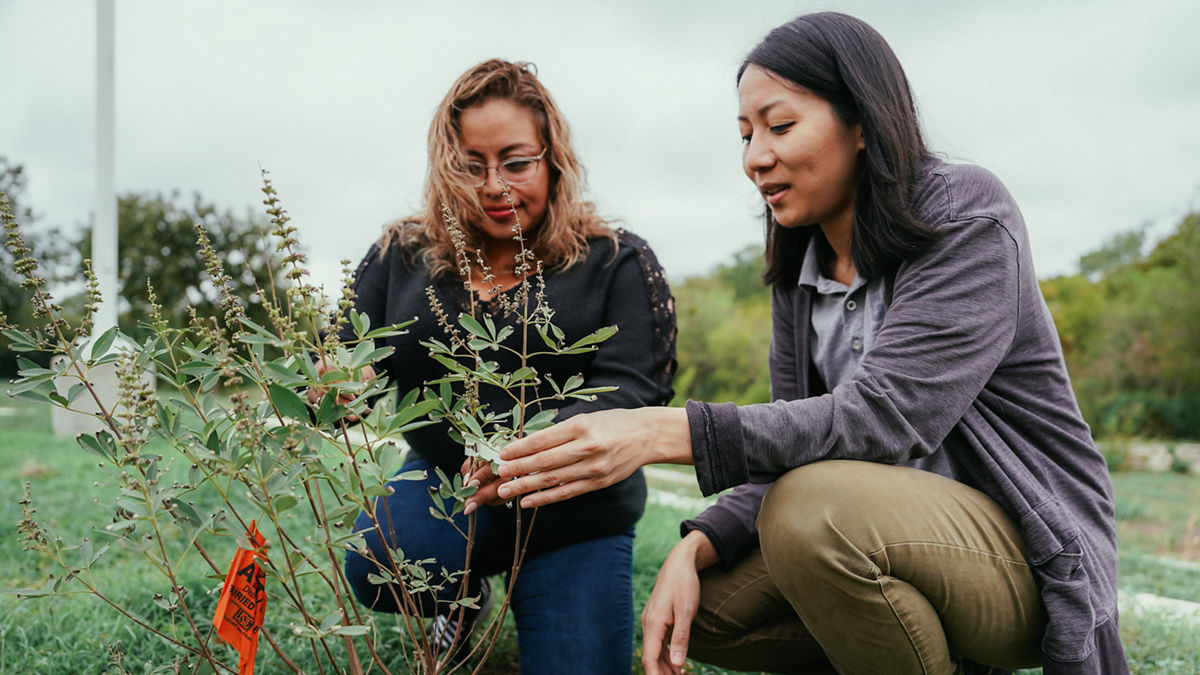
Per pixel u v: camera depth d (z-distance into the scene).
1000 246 1.45
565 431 1.32
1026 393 1.53
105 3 7.59
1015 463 1.47
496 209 1.80
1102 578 1.44
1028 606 1.45
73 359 1.18
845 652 1.48
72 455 5.61
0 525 3.22
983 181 1.51
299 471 1.15
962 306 1.43
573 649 1.73
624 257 1.89
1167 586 3.35
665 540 3.18
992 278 1.44
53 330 1.17
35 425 8.98
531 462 1.31
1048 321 1.56
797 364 1.85
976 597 1.42
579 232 1.90
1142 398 12.02
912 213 1.51
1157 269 13.40
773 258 1.87
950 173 1.52
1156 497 6.56
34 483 4.35
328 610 2.23
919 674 1.45
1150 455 9.45
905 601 1.39
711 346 12.39
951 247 1.46
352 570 1.83
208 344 1.21
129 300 15.02
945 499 1.42
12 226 1.16
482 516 1.84
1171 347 12.14
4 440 6.66
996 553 1.42
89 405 7.23
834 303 1.73
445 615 1.93
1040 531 1.40
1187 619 2.65
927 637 1.42
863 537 1.37
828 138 1.53
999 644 1.49
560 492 1.35
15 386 1.14
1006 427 1.51
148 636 2.04
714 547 1.77
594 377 1.82
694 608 1.68
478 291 1.87
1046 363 1.53
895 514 1.37
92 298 1.20
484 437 1.30
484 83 1.76
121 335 1.21
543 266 1.87
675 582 1.70
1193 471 8.57
